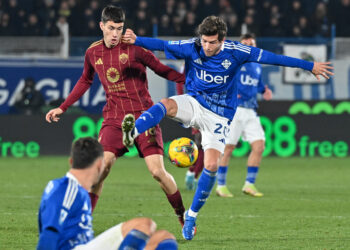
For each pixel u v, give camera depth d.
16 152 42.97
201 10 50.81
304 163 40.25
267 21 51.03
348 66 44.12
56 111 18.14
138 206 23.89
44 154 43.03
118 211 22.73
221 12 50.81
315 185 31.09
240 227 19.77
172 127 42.22
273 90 43.88
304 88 44.09
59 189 10.29
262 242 17.38
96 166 10.67
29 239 17.62
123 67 17.52
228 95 17.12
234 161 41.50
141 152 17.56
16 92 43.44
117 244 10.55
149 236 10.54
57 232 10.10
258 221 20.89
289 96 44.03
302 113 43.41
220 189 27.28
